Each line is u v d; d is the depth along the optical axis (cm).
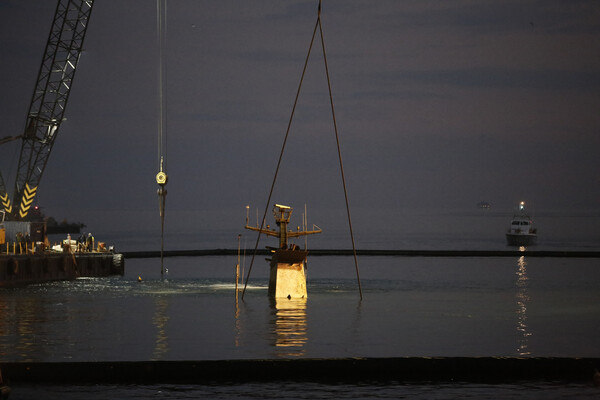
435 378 11850
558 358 11894
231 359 11994
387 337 14238
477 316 17412
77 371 11544
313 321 16412
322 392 11244
